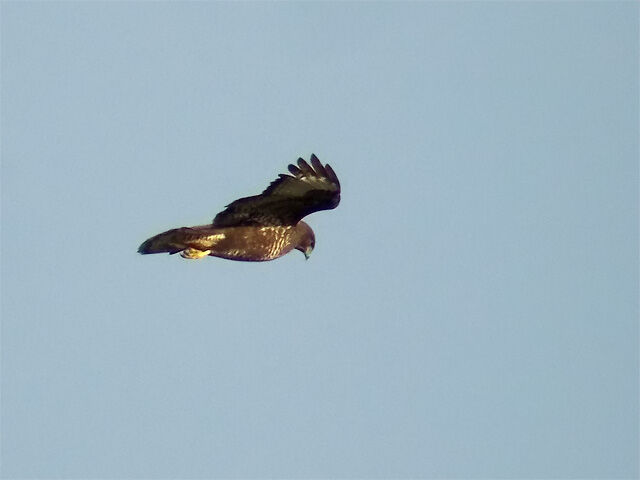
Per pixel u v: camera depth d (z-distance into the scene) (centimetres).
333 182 5988
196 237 6000
